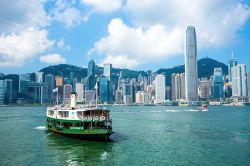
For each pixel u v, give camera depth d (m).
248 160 64.75
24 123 154.88
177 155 69.94
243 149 76.88
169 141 90.25
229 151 74.38
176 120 178.00
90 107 95.25
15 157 67.25
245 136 101.12
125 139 93.88
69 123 88.62
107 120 86.06
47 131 112.44
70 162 63.09
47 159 65.56
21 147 79.31
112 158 66.81
